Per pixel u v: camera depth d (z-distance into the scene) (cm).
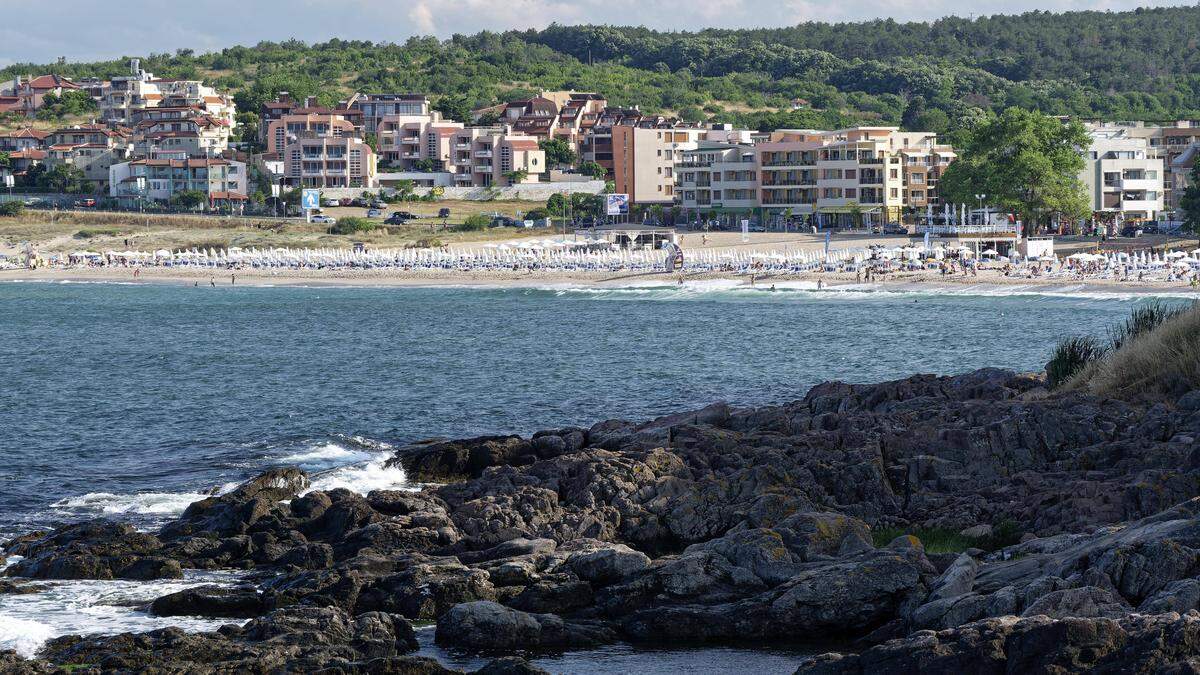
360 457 9681
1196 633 4100
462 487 7388
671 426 8350
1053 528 6131
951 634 4356
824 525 5731
